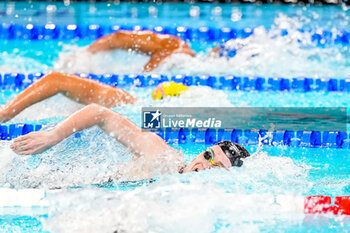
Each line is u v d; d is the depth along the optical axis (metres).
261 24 19.75
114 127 8.16
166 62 15.12
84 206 7.31
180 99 12.70
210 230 6.96
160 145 8.41
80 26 18.72
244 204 7.59
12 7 21.78
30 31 18.17
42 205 7.75
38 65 14.92
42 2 23.05
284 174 8.58
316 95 14.18
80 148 8.48
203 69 15.09
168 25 19.48
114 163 8.30
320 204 7.75
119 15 21.09
